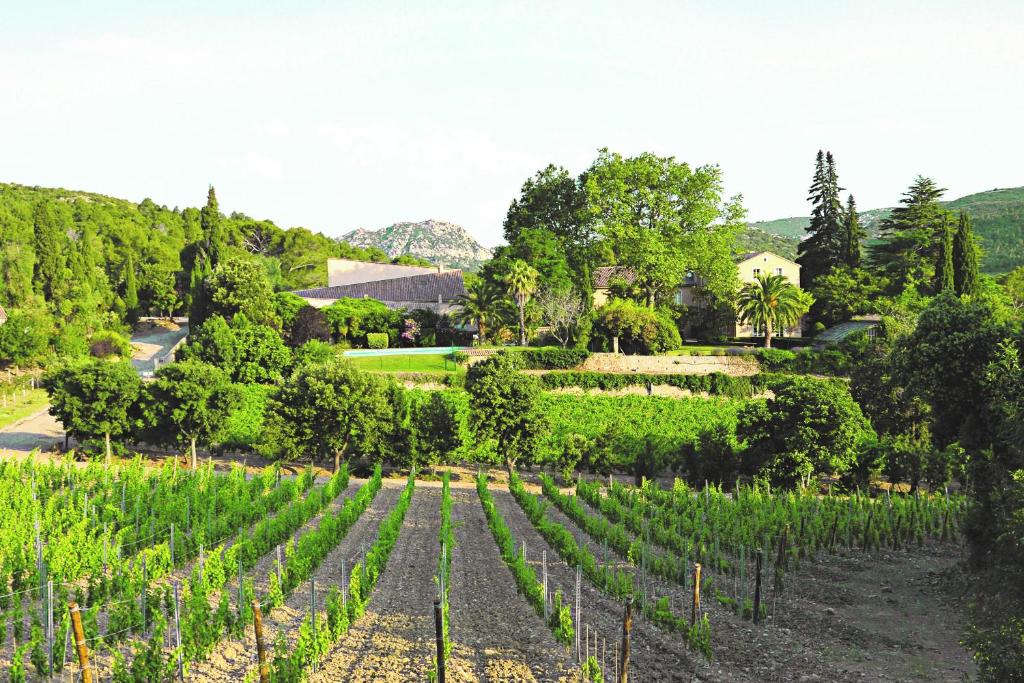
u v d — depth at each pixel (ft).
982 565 93.86
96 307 323.57
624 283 340.39
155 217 639.35
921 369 104.99
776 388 169.99
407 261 620.49
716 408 246.68
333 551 113.39
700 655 77.41
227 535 113.09
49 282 315.37
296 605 89.92
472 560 111.24
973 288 275.80
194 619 72.33
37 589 83.15
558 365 273.13
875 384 180.65
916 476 168.55
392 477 186.19
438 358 284.41
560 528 117.29
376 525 130.52
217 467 183.62
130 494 125.29
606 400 250.57
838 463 161.79
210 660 73.61
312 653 71.51
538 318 306.76
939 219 344.49
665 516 127.13
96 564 88.58
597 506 147.33
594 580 99.19
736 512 126.62
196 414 176.45
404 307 347.56
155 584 91.91
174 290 436.76
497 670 73.00
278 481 152.66
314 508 134.92
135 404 179.93
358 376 179.83
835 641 81.30
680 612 89.71
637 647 79.66
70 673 68.64
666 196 331.77
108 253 451.53
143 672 65.51
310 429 174.09
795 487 166.30
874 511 125.49
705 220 327.88
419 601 92.32
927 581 101.14
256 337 258.16
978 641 63.16
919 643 80.53
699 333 343.46
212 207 449.48
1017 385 90.33
